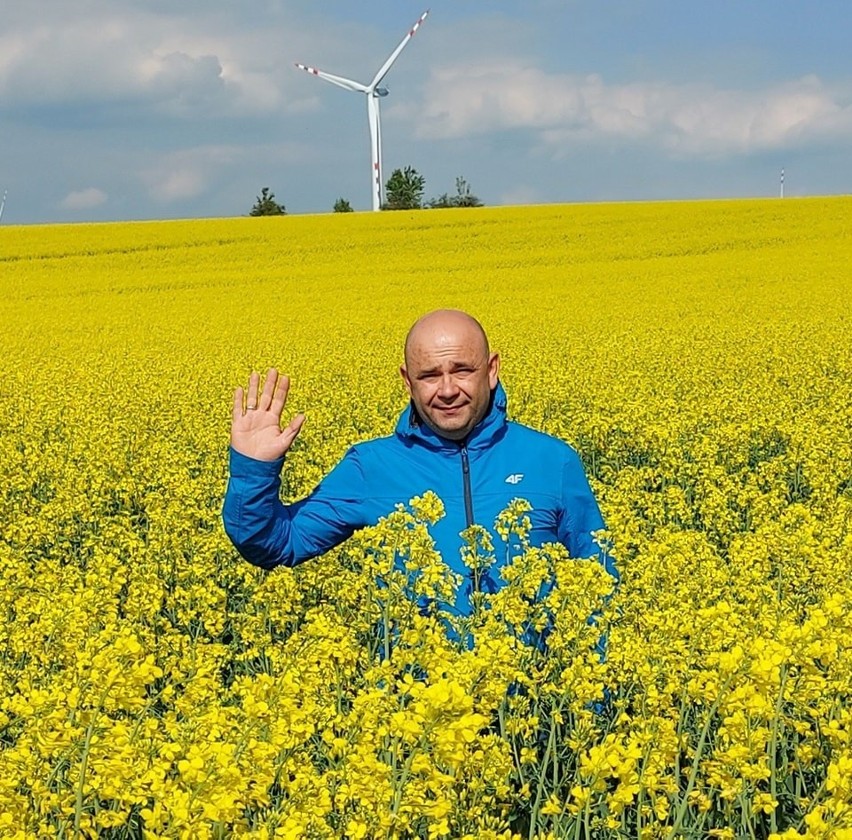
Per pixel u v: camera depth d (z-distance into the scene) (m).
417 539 4.59
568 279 38.47
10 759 3.34
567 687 4.02
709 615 3.97
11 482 10.95
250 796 3.08
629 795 3.01
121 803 3.52
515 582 4.57
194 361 23.41
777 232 48.44
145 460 11.67
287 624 6.38
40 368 22.81
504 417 5.41
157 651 5.29
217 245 49.81
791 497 10.48
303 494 10.08
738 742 3.31
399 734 3.03
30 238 51.66
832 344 21.83
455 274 41.00
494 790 3.67
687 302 31.44
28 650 5.14
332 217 58.91
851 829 2.59
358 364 21.69
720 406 14.05
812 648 3.38
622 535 6.27
